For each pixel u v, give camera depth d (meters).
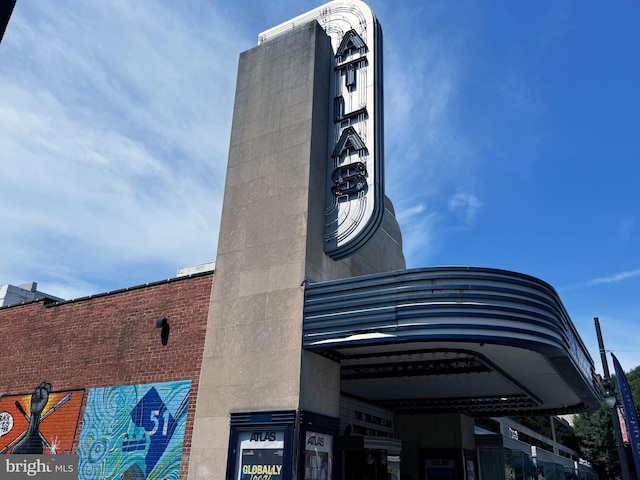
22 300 28.39
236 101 17.56
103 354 16.64
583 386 17.05
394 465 15.81
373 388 19.11
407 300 11.97
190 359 14.70
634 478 34.84
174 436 14.00
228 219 15.82
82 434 15.81
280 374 12.80
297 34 17.16
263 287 14.14
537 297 12.26
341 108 16.36
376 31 16.89
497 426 32.16
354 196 15.01
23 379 18.25
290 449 11.82
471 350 13.45
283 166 15.43
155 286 16.58
